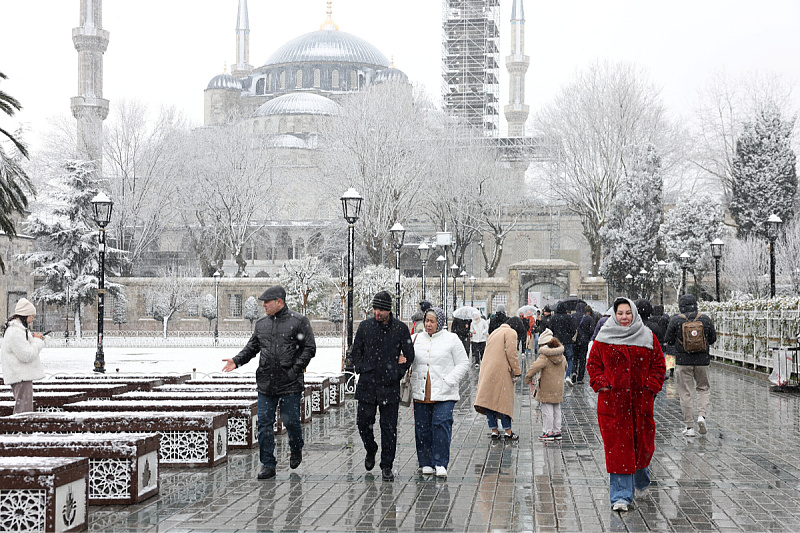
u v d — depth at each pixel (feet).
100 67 380.78
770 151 199.82
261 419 29.89
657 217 188.65
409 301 174.40
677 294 193.36
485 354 39.37
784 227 187.83
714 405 54.24
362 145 198.59
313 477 29.99
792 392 62.85
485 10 330.54
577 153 211.20
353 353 30.19
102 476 25.64
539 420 47.44
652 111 210.79
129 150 222.69
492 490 27.68
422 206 223.51
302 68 403.95
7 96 73.36
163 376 52.24
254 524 23.04
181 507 25.20
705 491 27.32
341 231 229.45
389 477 29.37
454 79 334.24
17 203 75.92
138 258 234.17
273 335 30.30
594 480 29.45
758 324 80.12
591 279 204.74
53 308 208.13
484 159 228.63
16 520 21.25
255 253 308.81
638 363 24.68
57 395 40.57
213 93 420.36
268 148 260.21
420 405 30.50
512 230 292.40
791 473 30.50
